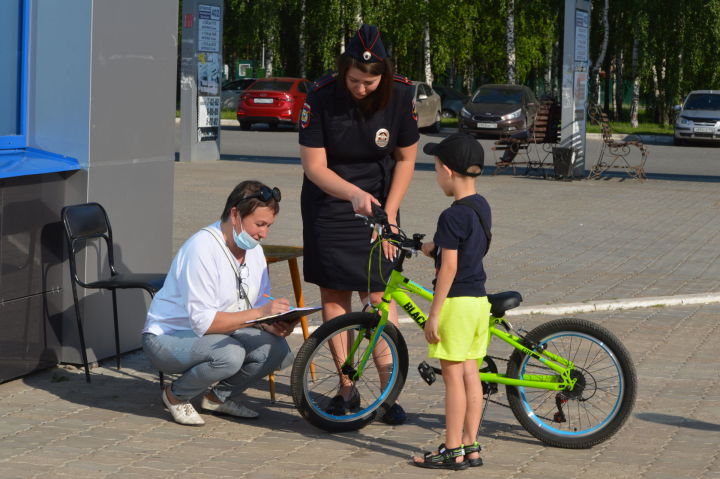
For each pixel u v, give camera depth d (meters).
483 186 21.34
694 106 35.69
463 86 62.88
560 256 13.46
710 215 17.64
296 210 17.17
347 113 6.61
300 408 6.48
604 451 6.33
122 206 8.10
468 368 5.98
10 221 7.31
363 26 6.51
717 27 41.09
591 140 38.00
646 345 9.00
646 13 41.94
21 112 7.75
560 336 6.38
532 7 45.69
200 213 16.27
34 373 7.75
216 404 6.85
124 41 7.98
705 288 11.46
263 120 37.16
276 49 50.03
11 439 6.28
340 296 7.03
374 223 6.33
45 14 7.70
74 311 7.86
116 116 7.96
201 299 6.42
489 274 12.18
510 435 6.63
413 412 7.10
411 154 6.87
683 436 6.63
